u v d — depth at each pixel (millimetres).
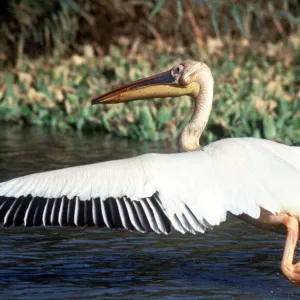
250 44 32312
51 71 27125
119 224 8906
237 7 34094
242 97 22547
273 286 10219
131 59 29062
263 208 9203
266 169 9266
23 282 10266
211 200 8922
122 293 9867
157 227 8875
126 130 20859
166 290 10016
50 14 31406
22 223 9062
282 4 35125
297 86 24891
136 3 33156
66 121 22953
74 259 11250
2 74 29141
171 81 11055
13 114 24312
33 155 17859
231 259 11312
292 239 9336
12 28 31312
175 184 8945
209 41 31281
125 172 9008
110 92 11227
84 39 33031
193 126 10898
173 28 33844
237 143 9484
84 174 9047
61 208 8992
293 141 19312
